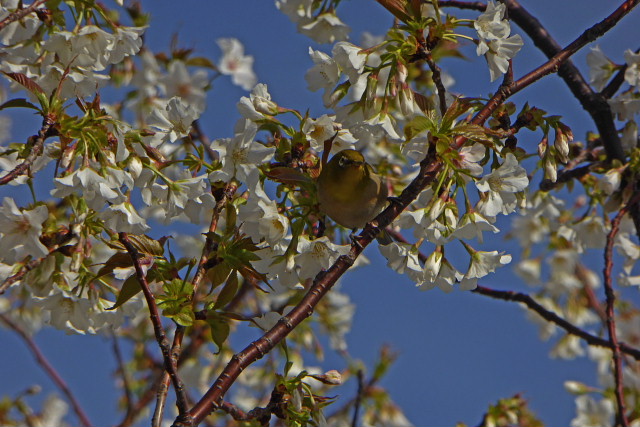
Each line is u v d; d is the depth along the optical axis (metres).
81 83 5.69
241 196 5.71
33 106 4.93
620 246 7.89
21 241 5.07
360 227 6.43
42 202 5.44
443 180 5.05
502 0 8.11
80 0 5.65
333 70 5.61
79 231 5.29
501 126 5.61
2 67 5.78
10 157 5.59
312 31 7.10
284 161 5.78
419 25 5.27
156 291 6.18
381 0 5.33
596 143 8.27
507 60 5.44
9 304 9.14
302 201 5.76
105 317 5.66
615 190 7.67
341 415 9.02
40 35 5.82
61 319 5.53
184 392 4.25
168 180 5.32
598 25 5.59
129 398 8.92
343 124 5.65
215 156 7.61
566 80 7.90
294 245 5.27
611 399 8.84
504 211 5.20
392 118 5.26
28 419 9.10
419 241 5.45
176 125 5.72
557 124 5.57
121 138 5.00
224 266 5.17
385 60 5.31
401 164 8.16
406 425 8.88
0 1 6.00
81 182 4.82
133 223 5.05
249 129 5.32
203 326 8.94
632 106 7.71
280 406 4.85
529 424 8.32
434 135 4.90
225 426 9.31
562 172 7.88
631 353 7.45
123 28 5.75
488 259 5.36
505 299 7.68
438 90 5.38
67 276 5.54
